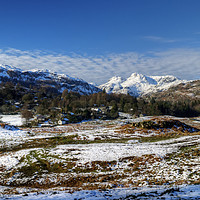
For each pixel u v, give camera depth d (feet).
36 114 535.19
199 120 393.91
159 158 112.27
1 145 195.52
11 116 575.38
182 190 60.95
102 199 60.59
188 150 116.67
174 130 220.23
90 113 569.64
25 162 132.16
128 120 399.03
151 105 640.99
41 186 98.27
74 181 99.55
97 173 106.32
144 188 73.15
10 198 69.41
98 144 166.09
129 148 139.85
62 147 162.81
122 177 97.71
